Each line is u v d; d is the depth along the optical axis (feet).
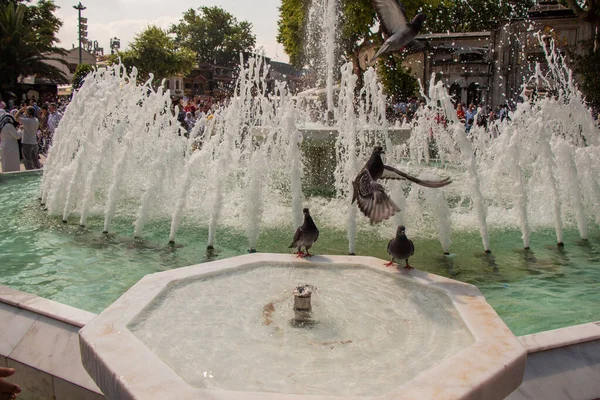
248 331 8.85
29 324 11.37
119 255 19.38
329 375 7.41
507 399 8.70
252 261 12.22
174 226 21.04
